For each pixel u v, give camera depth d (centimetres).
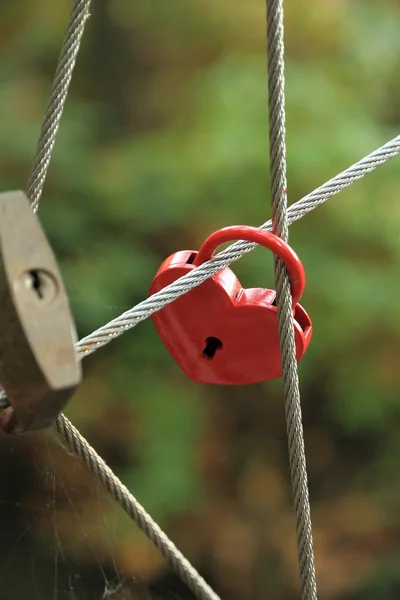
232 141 83
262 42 96
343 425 82
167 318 45
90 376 82
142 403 81
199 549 81
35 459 66
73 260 83
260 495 84
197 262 44
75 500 68
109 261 82
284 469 86
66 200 86
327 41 95
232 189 82
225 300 44
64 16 99
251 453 85
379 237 83
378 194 84
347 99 90
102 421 80
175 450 80
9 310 38
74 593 67
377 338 81
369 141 84
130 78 98
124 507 44
